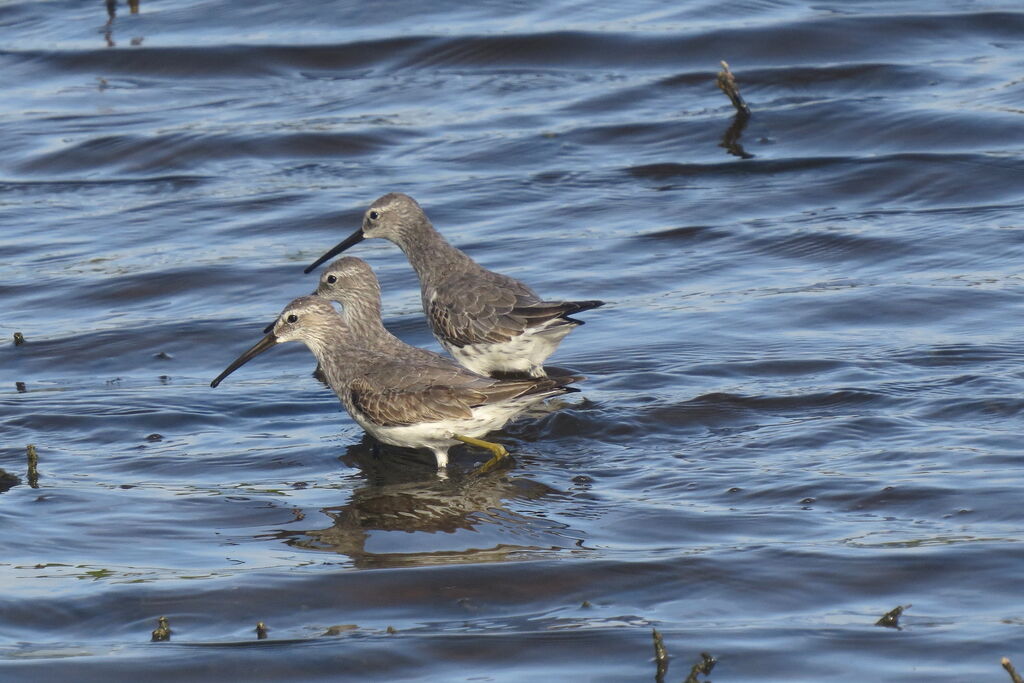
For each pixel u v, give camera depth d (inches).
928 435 509.4
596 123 977.5
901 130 924.6
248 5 1229.7
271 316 690.8
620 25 1155.9
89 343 656.4
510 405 508.1
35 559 426.6
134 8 1237.1
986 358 592.4
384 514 464.8
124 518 461.1
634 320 668.7
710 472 490.0
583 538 437.7
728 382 583.8
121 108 1032.2
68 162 934.4
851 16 1131.9
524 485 488.4
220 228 820.0
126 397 590.9
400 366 524.1
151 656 362.6
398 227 661.3
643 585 400.5
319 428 561.0
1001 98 965.2
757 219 807.7
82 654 364.5
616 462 507.8
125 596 399.2
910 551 411.8
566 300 636.1
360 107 1024.9
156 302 714.2
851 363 594.9
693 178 878.4
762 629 370.9
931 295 674.2
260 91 1068.5
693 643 363.9
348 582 407.5
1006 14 1122.7
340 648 366.6
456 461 520.4
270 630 378.9
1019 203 806.5
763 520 442.9
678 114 987.3
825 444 508.7
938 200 823.1
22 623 383.9
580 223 813.2
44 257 777.6
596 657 359.6
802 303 675.4
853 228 778.8
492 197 856.9
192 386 607.5
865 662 352.2
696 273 730.8
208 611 390.0
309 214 836.6
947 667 347.6
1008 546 411.8
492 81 1067.3
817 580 398.3
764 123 957.2
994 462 478.9
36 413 569.9
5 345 655.8
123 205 861.8
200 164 930.7
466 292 609.0
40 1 1256.8
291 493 487.5
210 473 509.0
